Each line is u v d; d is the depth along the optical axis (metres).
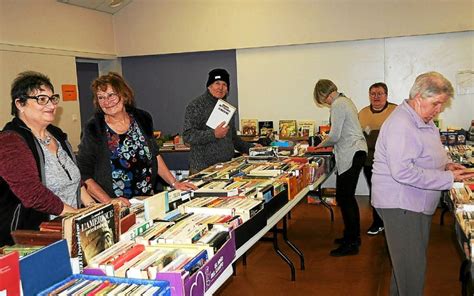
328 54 5.80
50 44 5.42
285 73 6.00
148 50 6.47
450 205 2.56
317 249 4.05
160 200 2.10
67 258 1.44
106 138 2.51
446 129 5.29
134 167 2.58
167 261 1.52
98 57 6.24
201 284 1.50
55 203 1.77
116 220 1.71
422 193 2.24
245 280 3.46
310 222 4.89
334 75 5.81
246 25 5.98
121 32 6.56
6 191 1.79
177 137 6.07
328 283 3.33
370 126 4.59
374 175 2.37
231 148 3.71
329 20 5.65
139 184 2.62
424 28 5.31
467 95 5.35
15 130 1.88
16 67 4.96
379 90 4.56
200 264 1.52
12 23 4.91
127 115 2.61
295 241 4.29
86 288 1.35
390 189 2.27
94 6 6.07
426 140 2.18
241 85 6.22
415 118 2.18
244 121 6.23
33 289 1.30
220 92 3.47
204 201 2.23
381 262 3.66
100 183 2.54
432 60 5.43
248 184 2.60
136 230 1.78
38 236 1.54
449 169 2.45
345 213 3.84
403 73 5.55
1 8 4.77
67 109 5.70
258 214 2.16
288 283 3.37
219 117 3.43
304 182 3.18
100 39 6.28
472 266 1.78
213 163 3.53
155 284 1.37
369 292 3.15
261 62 6.09
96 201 2.43
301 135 5.93
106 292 1.32
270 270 3.64
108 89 2.44
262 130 6.09
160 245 1.65
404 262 2.30
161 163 2.82
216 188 2.52
